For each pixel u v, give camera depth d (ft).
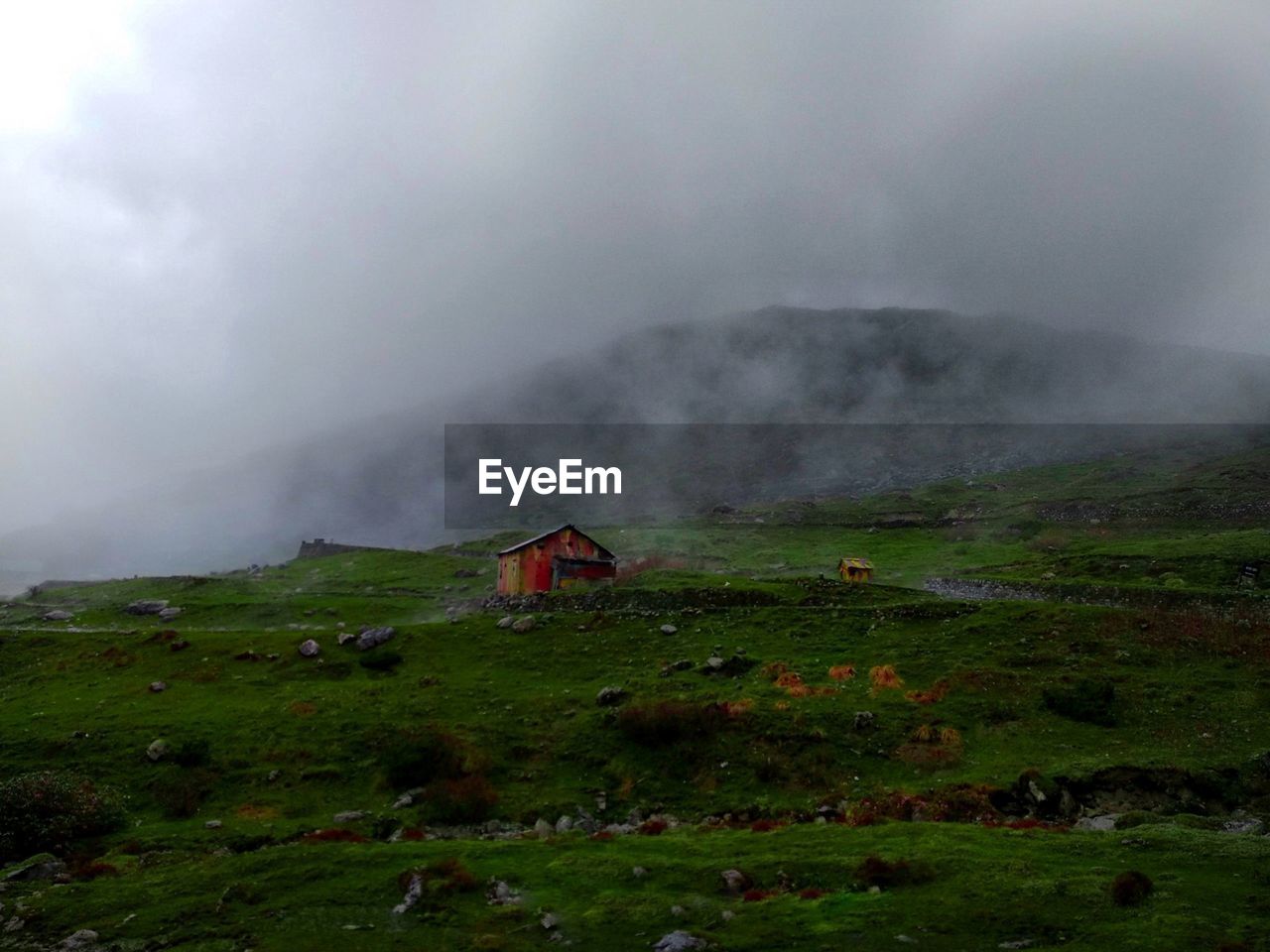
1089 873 89.81
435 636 253.03
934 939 75.87
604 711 181.37
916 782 148.87
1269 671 187.32
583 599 278.26
